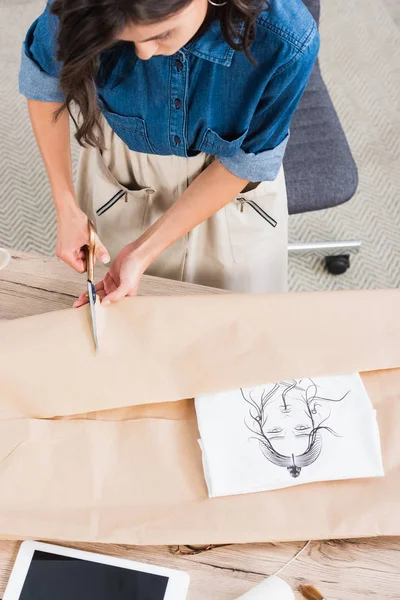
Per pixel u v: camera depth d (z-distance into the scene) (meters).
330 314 0.85
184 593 0.73
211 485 0.75
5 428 0.79
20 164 2.04
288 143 1.46
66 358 0.81
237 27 0.74
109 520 0.74
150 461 0.78
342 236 1.94
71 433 0.79
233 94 0.86
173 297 0.86
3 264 0.98
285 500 0.75
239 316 0.84
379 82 2.27
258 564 0.75
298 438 0.78
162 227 0.99
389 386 0.84
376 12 2.46
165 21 0.60
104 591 0.73
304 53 0.80
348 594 0.73
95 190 1.21
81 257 0.99
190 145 1.00
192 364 0.82
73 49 0.62
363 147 2.12
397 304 0.86
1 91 2.19
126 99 0.94
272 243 1.26
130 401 0.80
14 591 0.72
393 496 0.75
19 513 0.74
